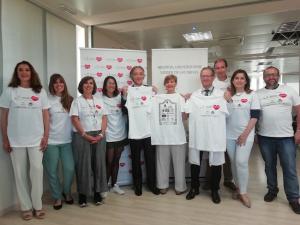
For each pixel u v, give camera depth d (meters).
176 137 3.08
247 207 2.78
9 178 2.77
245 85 2.82
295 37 5.84
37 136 2.55
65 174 2.86
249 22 4.68
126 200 3.04
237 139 2.79
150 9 3.93
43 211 2.76
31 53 3.21
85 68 3.33
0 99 2.48
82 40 4.61
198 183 3.10
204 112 2.83
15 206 2.84
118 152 3.21
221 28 5.02
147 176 3.28
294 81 11.02
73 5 3.55
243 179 2.82
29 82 2.57
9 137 2.48
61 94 2.85
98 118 2.88
